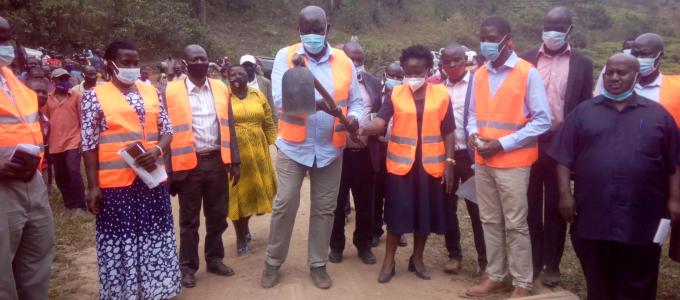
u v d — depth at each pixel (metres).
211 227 4.52
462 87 4.62
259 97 5.35
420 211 4.30
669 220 3.08
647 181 3.13
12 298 3.13
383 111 4.35
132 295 3.67
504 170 3.88
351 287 4.33
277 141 4.14
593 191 3.25
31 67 6.61
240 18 35.66
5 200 3.09
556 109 4.15
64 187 6.68
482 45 3.89
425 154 4.26
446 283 4.48
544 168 4.25
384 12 44.09
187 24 28.06
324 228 4.28
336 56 4.18
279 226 4.21
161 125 3.88
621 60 3.14
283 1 38.31
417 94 4.31
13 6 21.52
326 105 3.84
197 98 4.30
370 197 4.86
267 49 33.25
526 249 3.96
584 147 3.33
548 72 4.21
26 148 3.02
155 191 3.77
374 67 32.75
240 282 4.43
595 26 45.81
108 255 3.64
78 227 6.08
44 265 3.46
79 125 6.59
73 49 22.41
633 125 3.16
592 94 4.20
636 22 46.22
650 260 3.31
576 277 4.62
